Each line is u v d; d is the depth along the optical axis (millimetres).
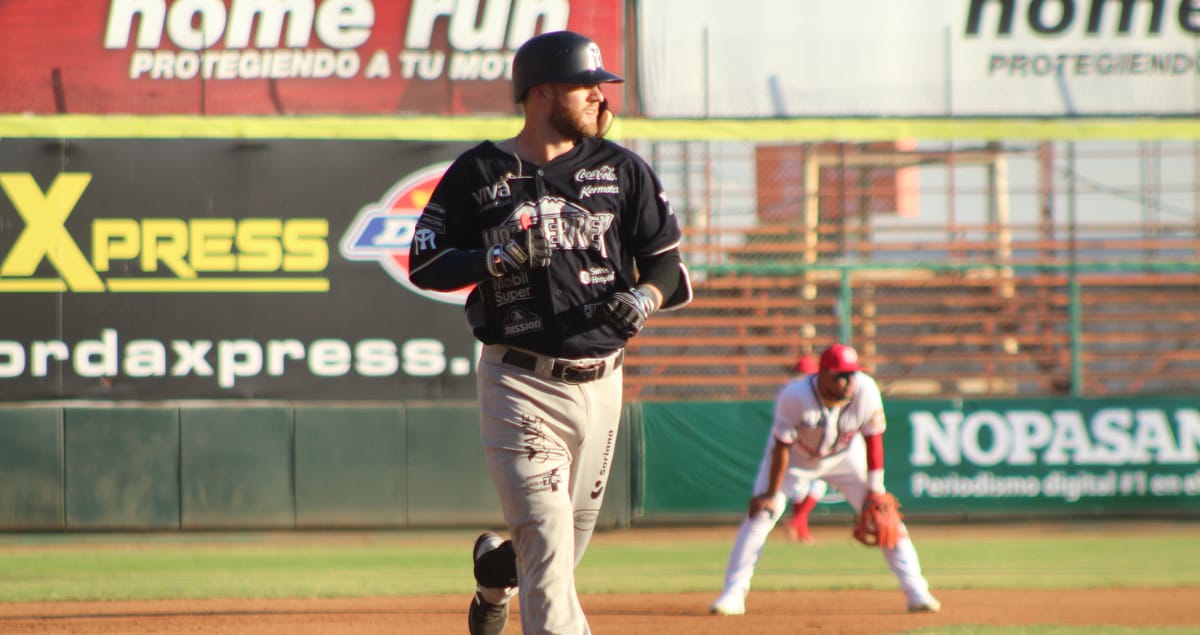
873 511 23797
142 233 42719
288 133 43250
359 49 43625
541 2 44375
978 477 44750
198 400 42656
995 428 44906
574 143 12852
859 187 54594
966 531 43500
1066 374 50438
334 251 43281
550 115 12562
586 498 13352
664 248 12859
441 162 43656
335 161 43375
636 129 45312
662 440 44062
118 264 42656
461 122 43719
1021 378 49844
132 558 36844
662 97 45406
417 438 42594
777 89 45719
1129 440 45250
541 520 12406
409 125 43594
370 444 42469
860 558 36594
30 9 42688
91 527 41500
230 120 43156
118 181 42750
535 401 12516
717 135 45375
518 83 12672
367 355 43250
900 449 44594
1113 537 41688
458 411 42781
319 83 43531
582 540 13672
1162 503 45188
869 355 52312
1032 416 45031
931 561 35062
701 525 44594
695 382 50594
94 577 31781
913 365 52500
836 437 23875
